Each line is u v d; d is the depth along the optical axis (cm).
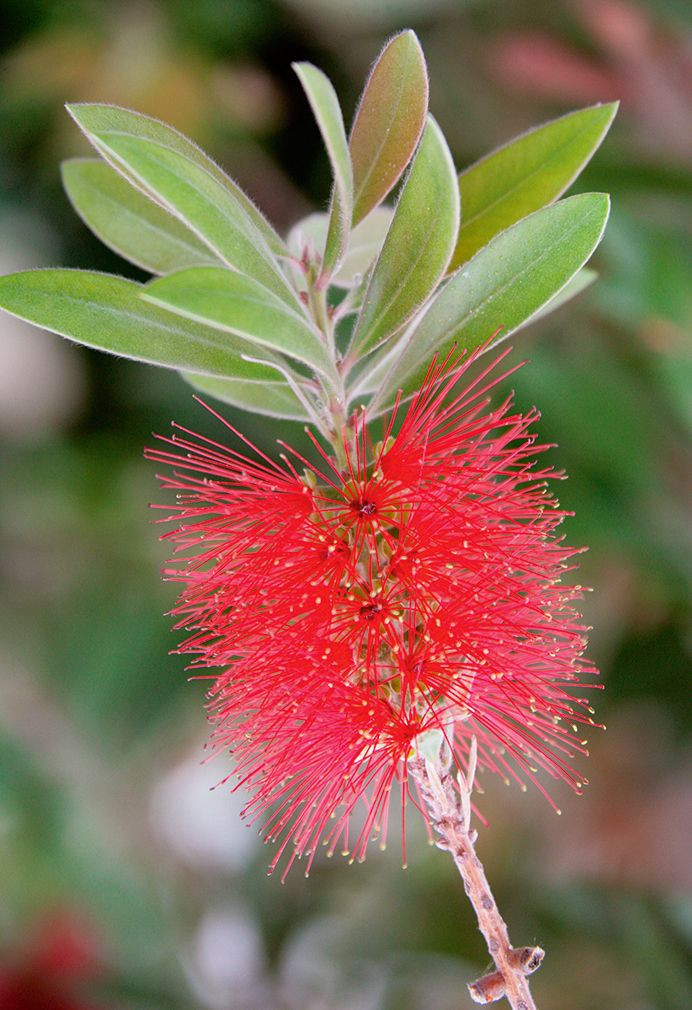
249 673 54
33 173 96
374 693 54
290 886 95
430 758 55
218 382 57
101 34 94
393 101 55
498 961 54
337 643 54
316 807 56
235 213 53
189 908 100
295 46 95
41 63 93
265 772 55
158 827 102
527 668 55
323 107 52
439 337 55
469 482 54
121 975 88
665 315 73
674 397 73
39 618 97
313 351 52
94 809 97
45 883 92
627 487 79
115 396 100
